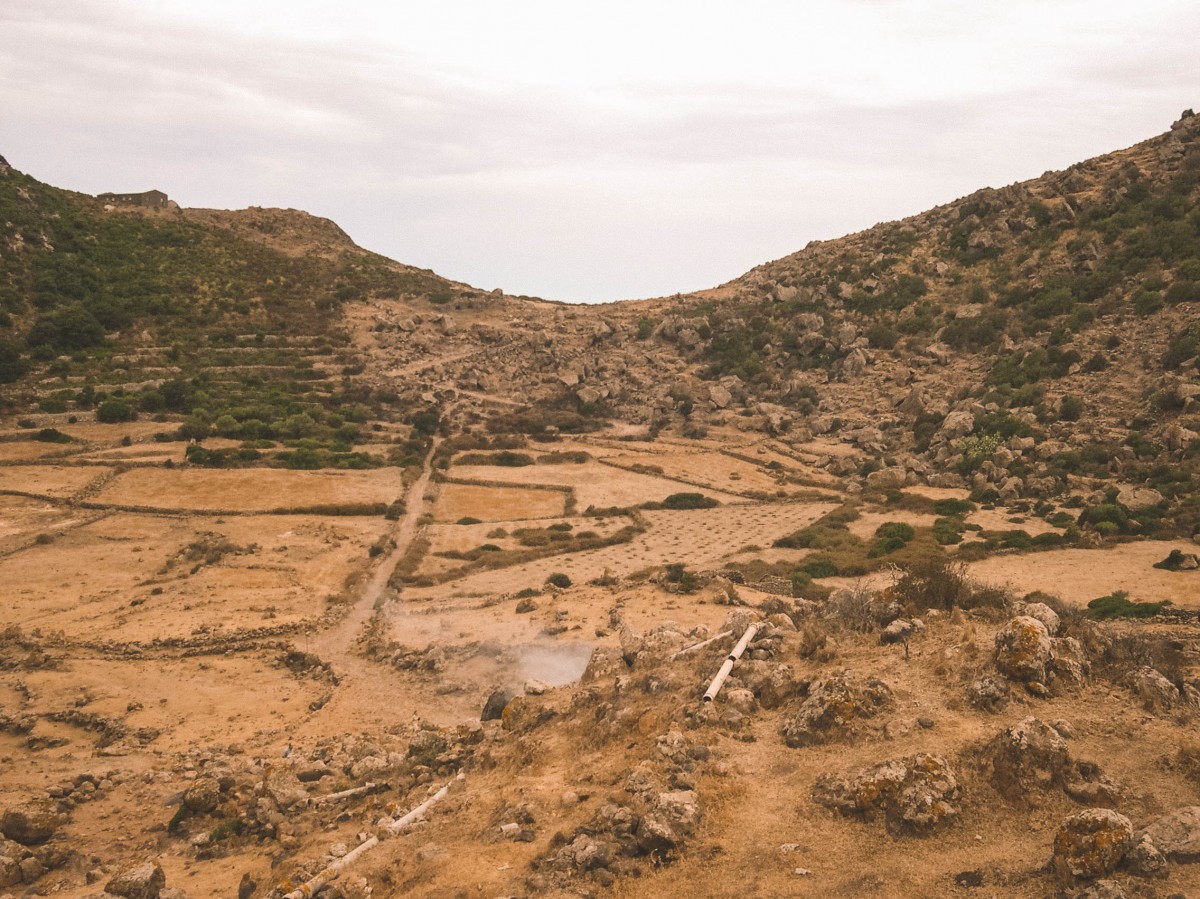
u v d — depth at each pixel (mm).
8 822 27078
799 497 93875
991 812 16453
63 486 84750
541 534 79750
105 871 24641
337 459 100250
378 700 42438
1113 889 13352
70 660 47781
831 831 16719
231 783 28734
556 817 18828
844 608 26891
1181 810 14914
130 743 37969
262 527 78750
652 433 119438
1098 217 135500
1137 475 79812
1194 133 143500
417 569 68688
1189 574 54250
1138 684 19750
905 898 14562
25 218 146500
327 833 22578
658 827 16828
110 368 121188
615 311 168000
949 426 100688
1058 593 51656
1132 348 103250
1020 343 116375
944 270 144875
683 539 78438
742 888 15430
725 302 160750
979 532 71312
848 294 147375
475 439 113812
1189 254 115438
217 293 150125
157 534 75625
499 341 149125
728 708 21703
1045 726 17562
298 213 198750
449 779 23938
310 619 54906
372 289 167125
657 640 28375
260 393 120250
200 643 50750
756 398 128625
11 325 123125
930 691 20438
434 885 16797
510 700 28906
